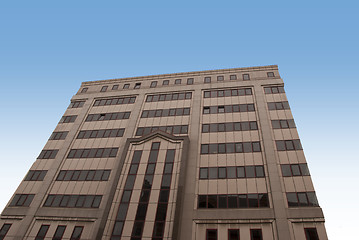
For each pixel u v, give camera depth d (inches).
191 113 1423.5
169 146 1218.0
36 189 1249.4
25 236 1078.4
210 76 1640.0
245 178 1089.4
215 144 1246.9
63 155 1378.0
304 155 1098.7
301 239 877.2
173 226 936.3
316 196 962.1
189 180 1120.8
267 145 1170.0
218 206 1027.3
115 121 1510.8
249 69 1601.9
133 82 1758.1
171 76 1715.1
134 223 976.3
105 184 1204.5
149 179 1104.8
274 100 1370.6
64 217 1119.0
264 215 960.3
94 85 1819.6
